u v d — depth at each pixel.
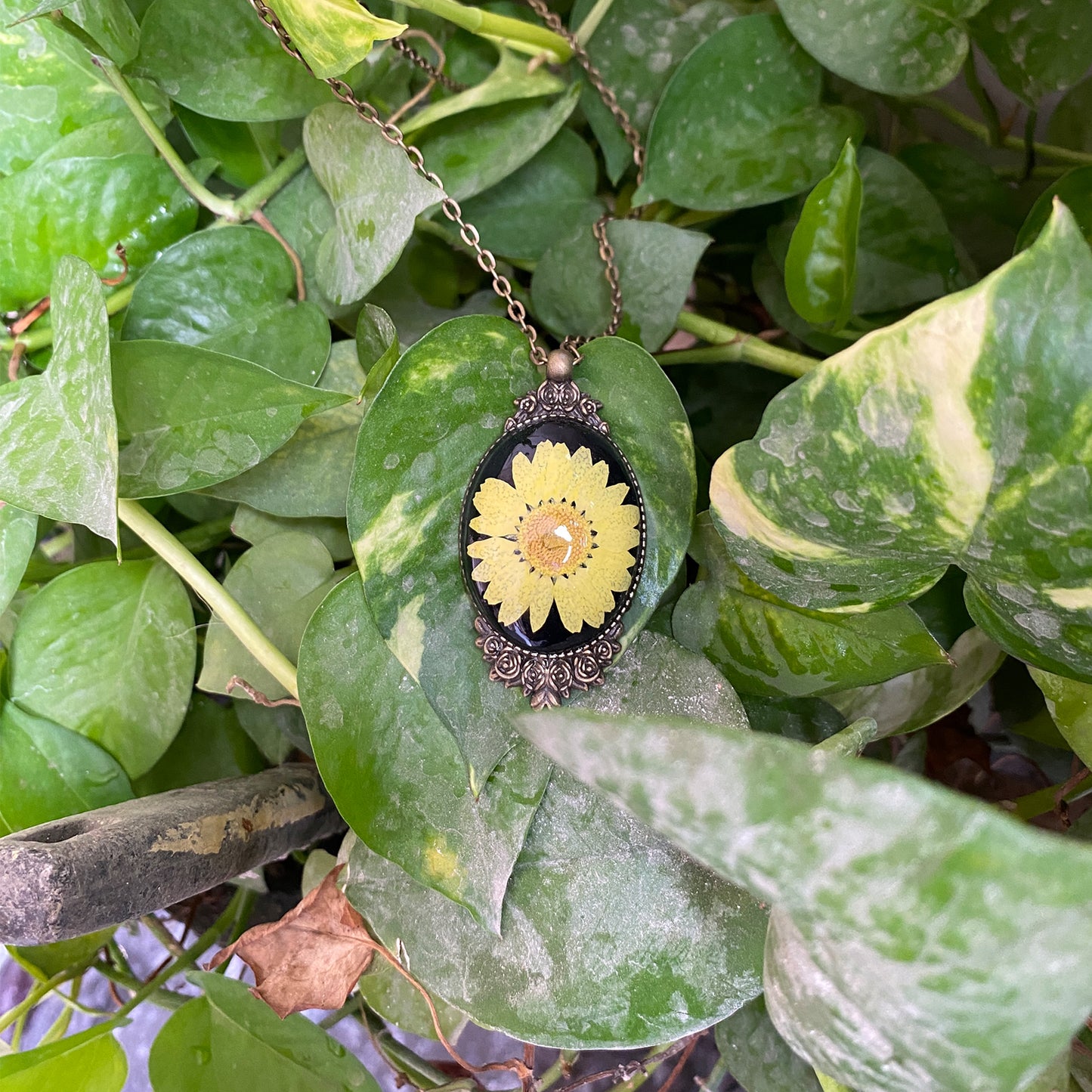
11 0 0.20
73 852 0.16
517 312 0.20
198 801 0.20
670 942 0.17
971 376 0.13
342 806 0.18
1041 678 0.18
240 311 0.21
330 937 0.19
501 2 0.25
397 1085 0.23
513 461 0.18
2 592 0.20
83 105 0.22
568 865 0.18
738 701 0.18
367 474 0.18
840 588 0.17
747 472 0.15
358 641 0.18
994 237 0.25
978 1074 0.12
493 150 0.23
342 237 0.21
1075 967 0.11
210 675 0.21
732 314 0.29
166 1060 0.19
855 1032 0.13
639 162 0.24
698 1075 0.24
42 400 0.18
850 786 0.11
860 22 0.21
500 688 0.18
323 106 0.20
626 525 0.19
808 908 0.12
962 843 0.11
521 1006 0.18
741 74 0.22
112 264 0.22
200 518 0.25
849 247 0.20
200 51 0.21
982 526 0.15
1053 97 0.27
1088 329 0.13
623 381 0.19
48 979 0.23
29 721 0.22
